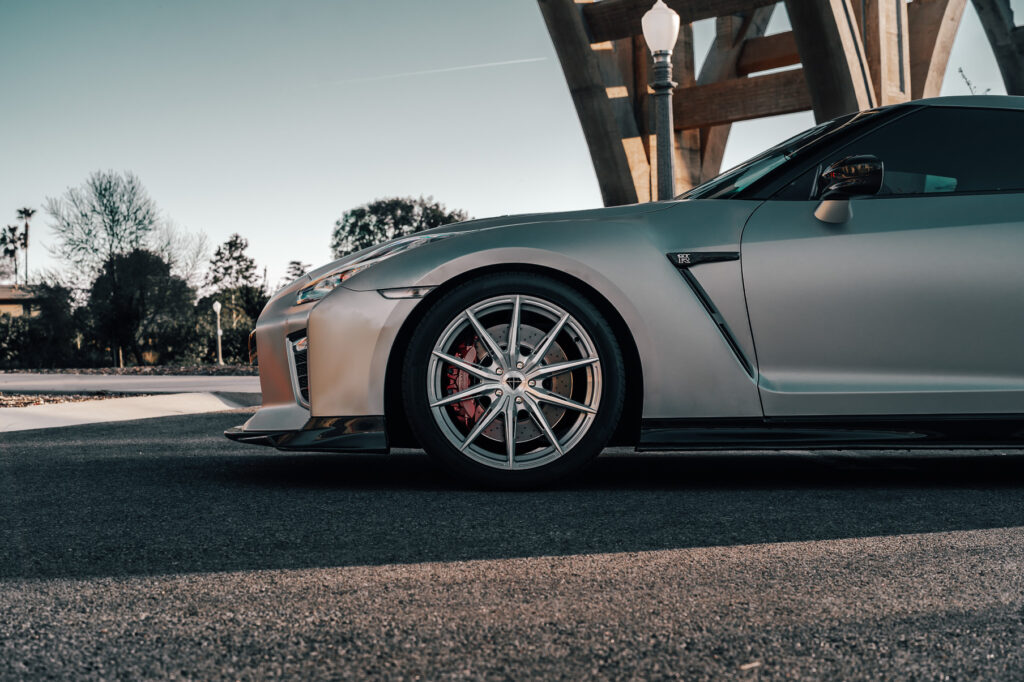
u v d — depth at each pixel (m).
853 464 3.21
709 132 12.40
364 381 2.50
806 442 2.49
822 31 9.39
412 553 1.77
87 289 33.53
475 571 1.63
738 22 12.86
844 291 2.48
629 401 2.59
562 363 2.47
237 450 3.74
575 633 1.29
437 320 2.48
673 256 2.49
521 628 1.31
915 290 2.48
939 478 2.80
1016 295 2.48
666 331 2.46
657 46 6.68
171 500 2.41
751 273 2.48
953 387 2.49
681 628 1.31
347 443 2.51
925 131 2.64
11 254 61.44
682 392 2.47
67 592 1.52
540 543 1.84
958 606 1.39
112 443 4.15
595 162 11.54
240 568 1.66
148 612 1.40
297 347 2.60
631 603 1.42
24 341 35.53
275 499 2.40
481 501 2.33
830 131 2.73
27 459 3.48
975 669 1.15
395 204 58.59
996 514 2.13
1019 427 2.50
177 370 21.50
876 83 10.34
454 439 2.48
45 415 6.08
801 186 2.59
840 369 2.49
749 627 1.31
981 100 2.69
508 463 2.48
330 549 1.81
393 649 1.23
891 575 1.58
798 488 2.56
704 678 1.12
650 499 2.36
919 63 11.14
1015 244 2.50
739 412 2.48
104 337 34.06
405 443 2.65
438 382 2.49
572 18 10.73
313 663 1.18
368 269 2.55
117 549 1.83
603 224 2.54
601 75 11.16
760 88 11.34
